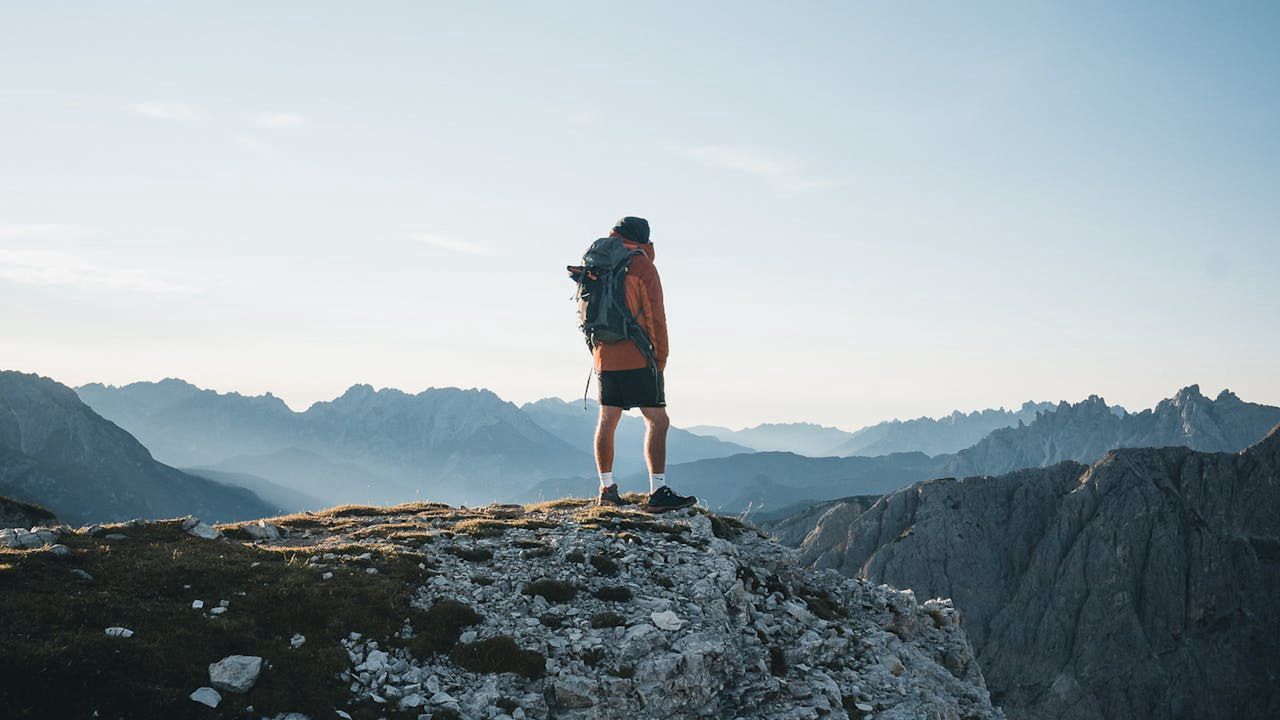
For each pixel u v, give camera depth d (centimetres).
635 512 1712
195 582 1113
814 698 1256
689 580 1402
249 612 1072
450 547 1487
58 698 820
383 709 980
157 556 1209
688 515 1778
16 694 804
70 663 855
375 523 1794
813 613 1612
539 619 1228
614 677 1117
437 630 1148
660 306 1485
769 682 1244
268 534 1602
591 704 1088
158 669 900
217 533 1459
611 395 1554
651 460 1642
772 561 1762
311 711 933
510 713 1039
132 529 1390
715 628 1263
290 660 995
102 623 954
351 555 1365
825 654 1424
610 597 1305
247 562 1249
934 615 1920
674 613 1260
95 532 1334
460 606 1202
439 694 1022
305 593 1142
